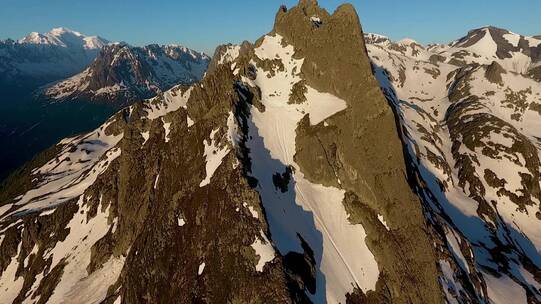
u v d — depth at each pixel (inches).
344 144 3228.3
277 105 3641.7
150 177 3395.7
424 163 4886.8
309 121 3432.6
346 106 3442.4
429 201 3772.1
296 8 4293.8
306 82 3794.3
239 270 2285.9
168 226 2778.1
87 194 4015.8
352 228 2947.8
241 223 2468.0
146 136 4001.0
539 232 4832.7
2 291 3681.1
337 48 3737.7
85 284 3024.1
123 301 2583.7
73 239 3666.3
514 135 5772.6
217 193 2679.6
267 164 3068.4
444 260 2965.1
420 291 2635.3
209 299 2240.4
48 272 3437.5
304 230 2763.3
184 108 3681.1
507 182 5221.5
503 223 4768.7
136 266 2699.3
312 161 3196.4
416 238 2871.6
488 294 3189.0
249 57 4050.2
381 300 2581.2
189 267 2454.5
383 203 2972.4
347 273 2647.6
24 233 3993.6
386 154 3117.6
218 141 3038.9
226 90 3440.0
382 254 2792.8
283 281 2197.3
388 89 6973.4
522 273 3806.6
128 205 3366.1
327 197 3100.4
